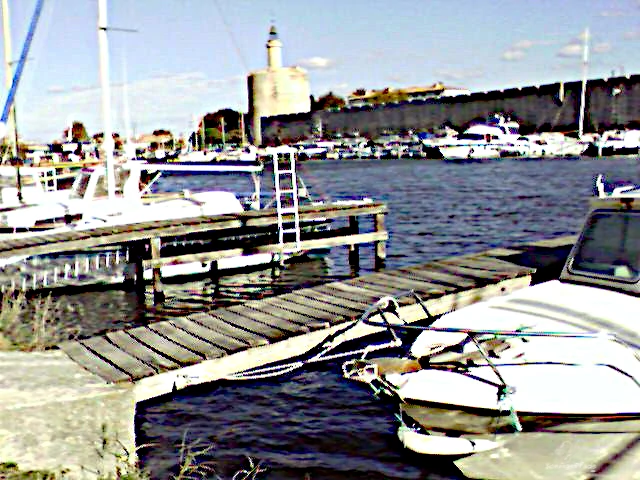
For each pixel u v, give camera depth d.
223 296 15.41
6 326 10.33
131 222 16.89
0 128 19.31
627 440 6.32
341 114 114.81
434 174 54.34
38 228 16.58
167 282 16.77
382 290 12.14
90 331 12.45
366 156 89.12
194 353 9.04
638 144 72.44
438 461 6.99
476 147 75.88
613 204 8.58
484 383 6.65
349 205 18.52
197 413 8.39
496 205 31.97
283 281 16.92
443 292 11.82
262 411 8.48
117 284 16.08
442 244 21.95
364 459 7.26
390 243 22.41
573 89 88.88
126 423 6.84
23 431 6.47
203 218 16.69
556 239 17.45
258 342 9.42
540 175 49.53
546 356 6.91
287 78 117.56
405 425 7.16
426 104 105.81
